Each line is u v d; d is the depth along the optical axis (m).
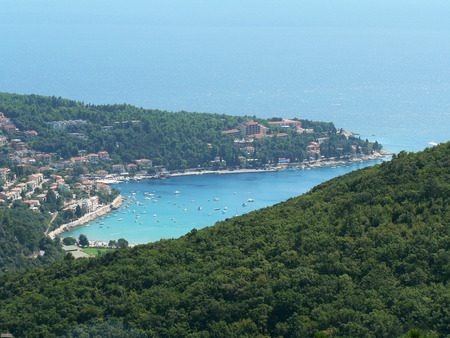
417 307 198.88
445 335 189.62
